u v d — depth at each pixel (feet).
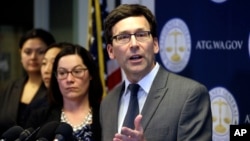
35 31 13.84
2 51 19.84
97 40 13.33
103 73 13.14
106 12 13.33
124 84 8.89
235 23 10.98
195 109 7.81
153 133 7.85
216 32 11.13
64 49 10.25
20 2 19.58
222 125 11.17
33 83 13.35
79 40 17.17
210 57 11.19
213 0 11.16
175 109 7.85
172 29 11.60
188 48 11.42
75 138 8.64
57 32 18.60
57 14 18.60
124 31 8.01
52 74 10.31
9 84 13.51
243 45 10.92
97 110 10.09
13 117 12.68
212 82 11.18
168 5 11.62
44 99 11.25
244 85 10.91
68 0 18.24
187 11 11.41
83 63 10.11
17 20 19.63
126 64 8.11
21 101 13.03
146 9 8.23
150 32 8.08
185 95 7.89
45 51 12.20
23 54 13.55
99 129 9.75
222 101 11.13
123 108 8.69
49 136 7.76
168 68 11.63
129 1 12.14
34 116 10.32
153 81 8.29
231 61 11.03
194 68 11.35
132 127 8.10
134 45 7.93
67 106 10.16
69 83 9.95
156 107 8.00
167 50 11.64
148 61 8.10
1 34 19.76
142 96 8.37
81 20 17.11
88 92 10.33
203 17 11.25
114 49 8.22
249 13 10.85
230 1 11.01
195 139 7.63
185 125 7.73
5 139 7.94
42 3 18.84
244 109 10.91
